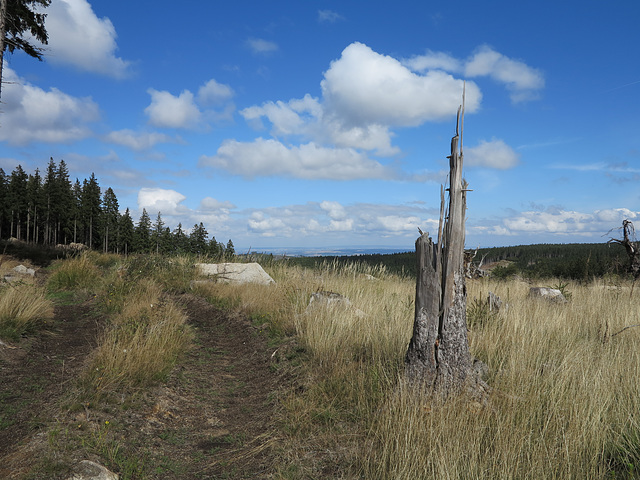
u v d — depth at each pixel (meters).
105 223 58.28
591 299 9.20
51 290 11.23
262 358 6.19
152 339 5.75
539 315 6.90
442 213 4.10
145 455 3.32
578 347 5.16
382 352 5.21
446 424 3.19
